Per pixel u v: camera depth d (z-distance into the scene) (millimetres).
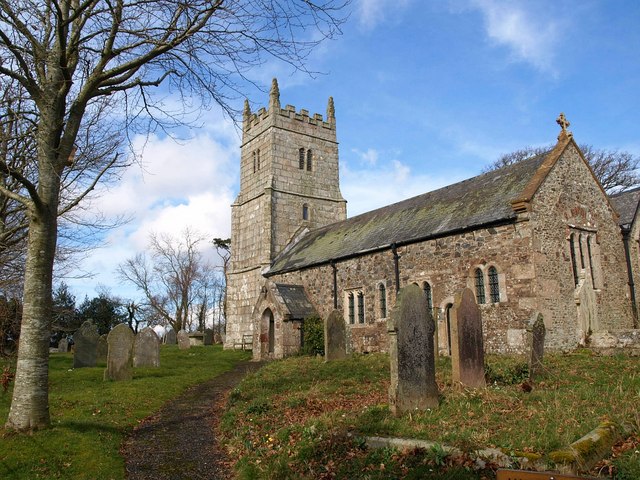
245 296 32688
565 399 8055
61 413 9914
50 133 8445
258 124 34594
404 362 8258
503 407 7941
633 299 19766
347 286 23406
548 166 17375
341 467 6227
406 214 23297
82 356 18266
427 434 6668
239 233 34719
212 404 12086
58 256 16406
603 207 19453
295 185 33250
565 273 16781
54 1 7531
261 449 7359
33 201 8094
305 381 13078
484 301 17125
